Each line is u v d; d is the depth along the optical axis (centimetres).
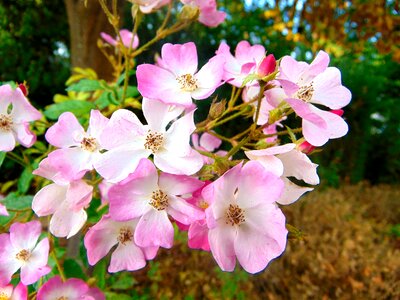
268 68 13
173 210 12
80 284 15
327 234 61
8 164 50
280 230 12
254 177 12
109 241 15
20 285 14
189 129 13
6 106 16
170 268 51
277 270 52
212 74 14
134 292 39
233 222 12
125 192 12
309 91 14
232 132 71
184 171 12
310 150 14
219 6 102
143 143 13
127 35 25
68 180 14
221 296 47
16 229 15
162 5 19
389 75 119
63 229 14
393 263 54
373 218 82
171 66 14
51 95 85
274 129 16
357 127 112
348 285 51
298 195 13
